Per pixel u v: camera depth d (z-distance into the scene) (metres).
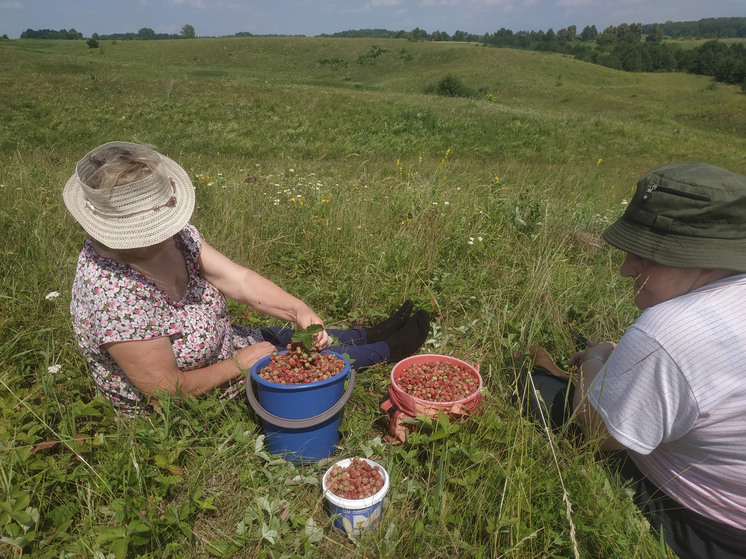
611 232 1.77
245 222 4.66
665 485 1.76
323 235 4.48
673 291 1.65
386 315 3.22
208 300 2.33
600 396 1.75
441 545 1.73
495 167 12.77
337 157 17.14
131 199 1.78
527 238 4.68
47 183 5.63
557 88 50.38
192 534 1.79
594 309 3.48
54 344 2.55
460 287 3.61
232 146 17.62
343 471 1.92
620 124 25.36
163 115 21.08
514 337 3.00
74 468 1.94
